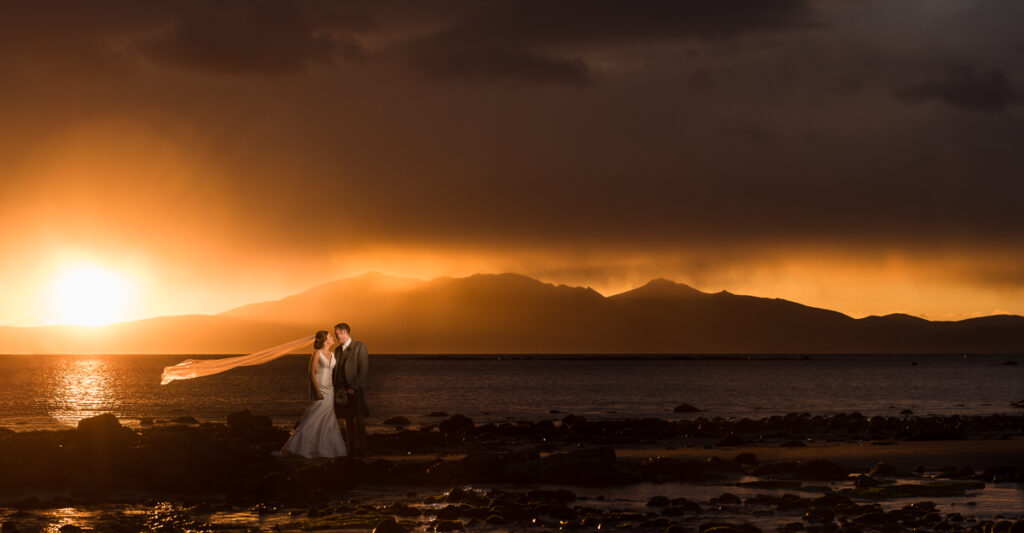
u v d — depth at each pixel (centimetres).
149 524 1435
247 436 2872
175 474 1858
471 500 1658
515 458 1995
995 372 17312
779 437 3388
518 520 1458
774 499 1634
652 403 6688
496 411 5666
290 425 4109
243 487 1719
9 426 4028
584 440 3259
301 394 7912
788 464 2061
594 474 1914
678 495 1741
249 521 1462
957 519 1441
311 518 1477
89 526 1405
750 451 2641
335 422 2188
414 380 12888
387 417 4897
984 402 6788
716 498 1666
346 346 2191
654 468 2017
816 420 4150
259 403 6397
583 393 8538
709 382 11869
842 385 10675
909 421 4162
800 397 7669
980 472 2077
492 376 15162
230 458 2052
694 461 2086
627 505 1622
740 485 1880
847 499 1612
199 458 2005
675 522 1433
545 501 1644
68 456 1995
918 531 1362
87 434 2116
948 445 2814
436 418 4847
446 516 1488
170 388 9250
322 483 1836
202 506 1595
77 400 6806
